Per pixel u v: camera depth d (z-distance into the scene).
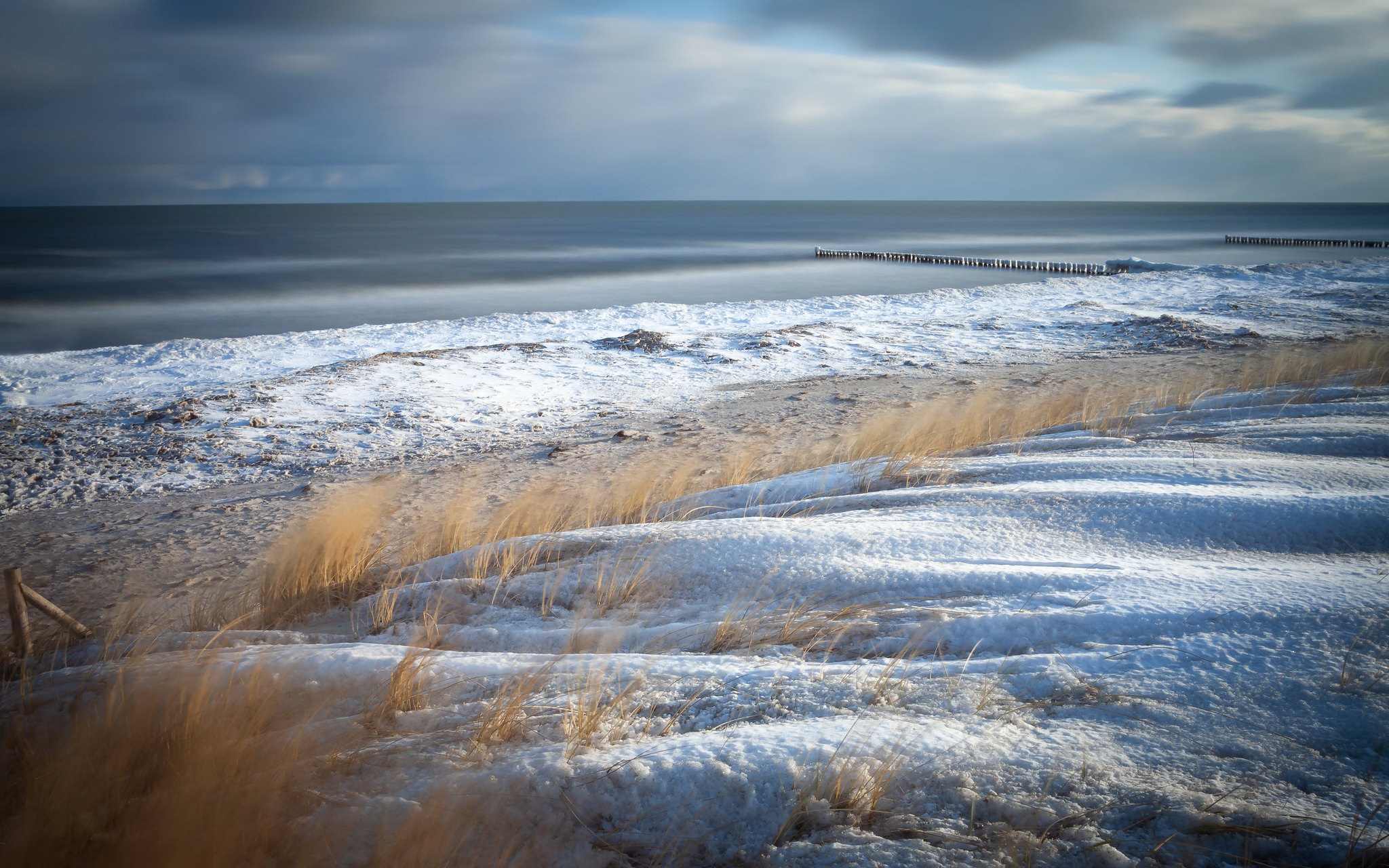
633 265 45.81
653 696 2.25
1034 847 1.46
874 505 4.73
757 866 1.51
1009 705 2.03
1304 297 22.64
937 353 17.50
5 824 1.85
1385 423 5.43
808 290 33.88
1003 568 3.20
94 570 6.74
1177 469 4.55
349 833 1.66
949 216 154.25
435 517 7.33
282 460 10.98
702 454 10.03
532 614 3.49
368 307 28.97
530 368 16.50
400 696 2.32
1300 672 2.01
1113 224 109.94
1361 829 1.42
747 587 3.38
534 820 1.66
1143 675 2.11
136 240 72.94
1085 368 15.09
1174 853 1.41
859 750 1.79
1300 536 3.24
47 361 18.30
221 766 1.93
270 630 3.69
